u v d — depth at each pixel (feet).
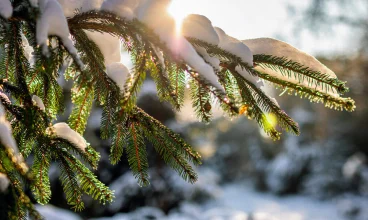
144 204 8.86
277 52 1.48
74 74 1.50
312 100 1.43
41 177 1.42
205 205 10.79
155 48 1.23
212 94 1.31
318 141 17.61
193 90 1.40
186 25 1.32
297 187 17.17
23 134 1.26
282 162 17.89
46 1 1.11
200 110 1.32
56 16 1.05
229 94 1.37
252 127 21.49
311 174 16.98
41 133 1.22
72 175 1.37
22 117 1.15
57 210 5.11
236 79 1.36
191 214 8.58
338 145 17.12
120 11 1.26
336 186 15.83
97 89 1.30
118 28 1.26
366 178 15.28
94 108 8.23
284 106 18.94
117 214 8.55
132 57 1.45
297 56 1.47
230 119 1.43
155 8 1.23
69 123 1.61
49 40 1.11
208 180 11.87
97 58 1.32
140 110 1.47
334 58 13.42
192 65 1.16
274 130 1.39
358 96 14.02
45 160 1.40
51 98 1.46
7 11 1.06
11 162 0.92
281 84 1.42
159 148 1.47
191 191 9.53
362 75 13.30
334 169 16.37
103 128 1.35
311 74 1.40
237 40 1.40
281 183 17.33
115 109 1.29
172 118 9.48
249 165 21.04
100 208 8.29
